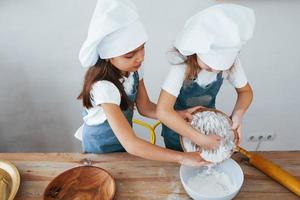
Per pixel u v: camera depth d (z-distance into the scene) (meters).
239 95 1.19
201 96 1.18
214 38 0.88
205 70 1.05
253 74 1.70
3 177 0.94
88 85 0.99
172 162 0.99
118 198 0.88
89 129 1.16
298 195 0.87
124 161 1.00
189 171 0.95
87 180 0.90
